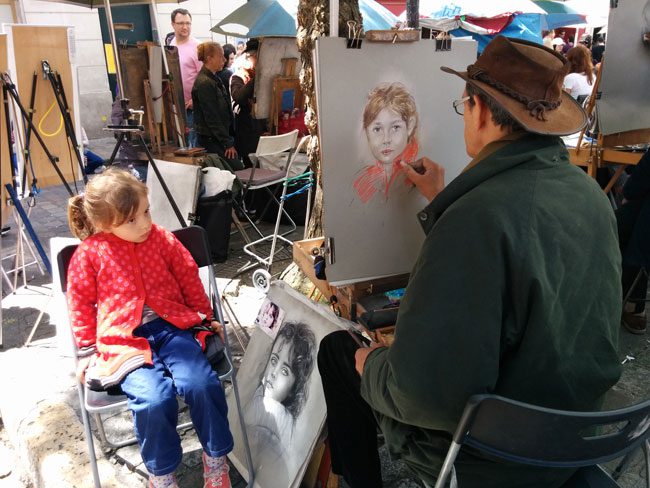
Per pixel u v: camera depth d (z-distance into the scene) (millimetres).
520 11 5734
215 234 4023
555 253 1052
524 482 1202
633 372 2701
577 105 1338
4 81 3031
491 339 1005
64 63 3510
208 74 4629
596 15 8273
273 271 3957
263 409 2039
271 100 5023
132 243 1877
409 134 1722
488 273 1006
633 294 3029
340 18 2436
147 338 1850
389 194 1759
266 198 4945
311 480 1886
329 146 1643
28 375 2740
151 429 1669
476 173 1136
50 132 3551
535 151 1132
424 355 1021
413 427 1293
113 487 1946
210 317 2043
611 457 1142
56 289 2033
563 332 1083
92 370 1763
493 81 1180
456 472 1216
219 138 4676
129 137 3021
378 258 1820
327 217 1714
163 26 8922
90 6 4945
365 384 1275
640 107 3182
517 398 1094
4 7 7949
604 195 1211
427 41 1661
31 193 3510
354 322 1932
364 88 1626
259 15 4977
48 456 2105
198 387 1732
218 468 1808
